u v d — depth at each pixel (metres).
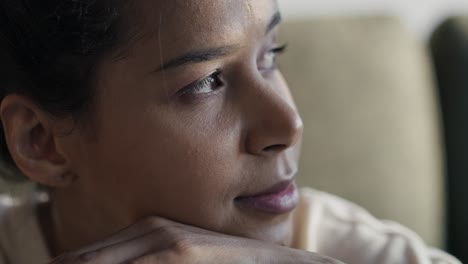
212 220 0.58
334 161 1.02
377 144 1.03
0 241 0.74
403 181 1.04
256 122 0.56
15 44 0.60
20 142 0.63
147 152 0.57
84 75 0.57
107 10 0.54
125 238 0.55
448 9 1.27
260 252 0.54
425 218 1.05
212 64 0.54
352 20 1.08
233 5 0.53
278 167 0.58
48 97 0.60
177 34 0.53
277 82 0.63
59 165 0.64
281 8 1.23
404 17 1.27
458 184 1.09
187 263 0.53
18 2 0.58
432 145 1.07
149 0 0.53
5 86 0.63
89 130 0.60
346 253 0.72
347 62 1.04
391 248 0.71
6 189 0.88
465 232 1.09
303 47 1.03
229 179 0.57
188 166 0.56
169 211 0.59
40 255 0.72
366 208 1.03
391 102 1.04
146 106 0.56
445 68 1.10
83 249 0.55
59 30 0.56
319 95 1.02
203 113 0.56
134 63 0.55
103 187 0.62
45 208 0.75
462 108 1.08
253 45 0.55
